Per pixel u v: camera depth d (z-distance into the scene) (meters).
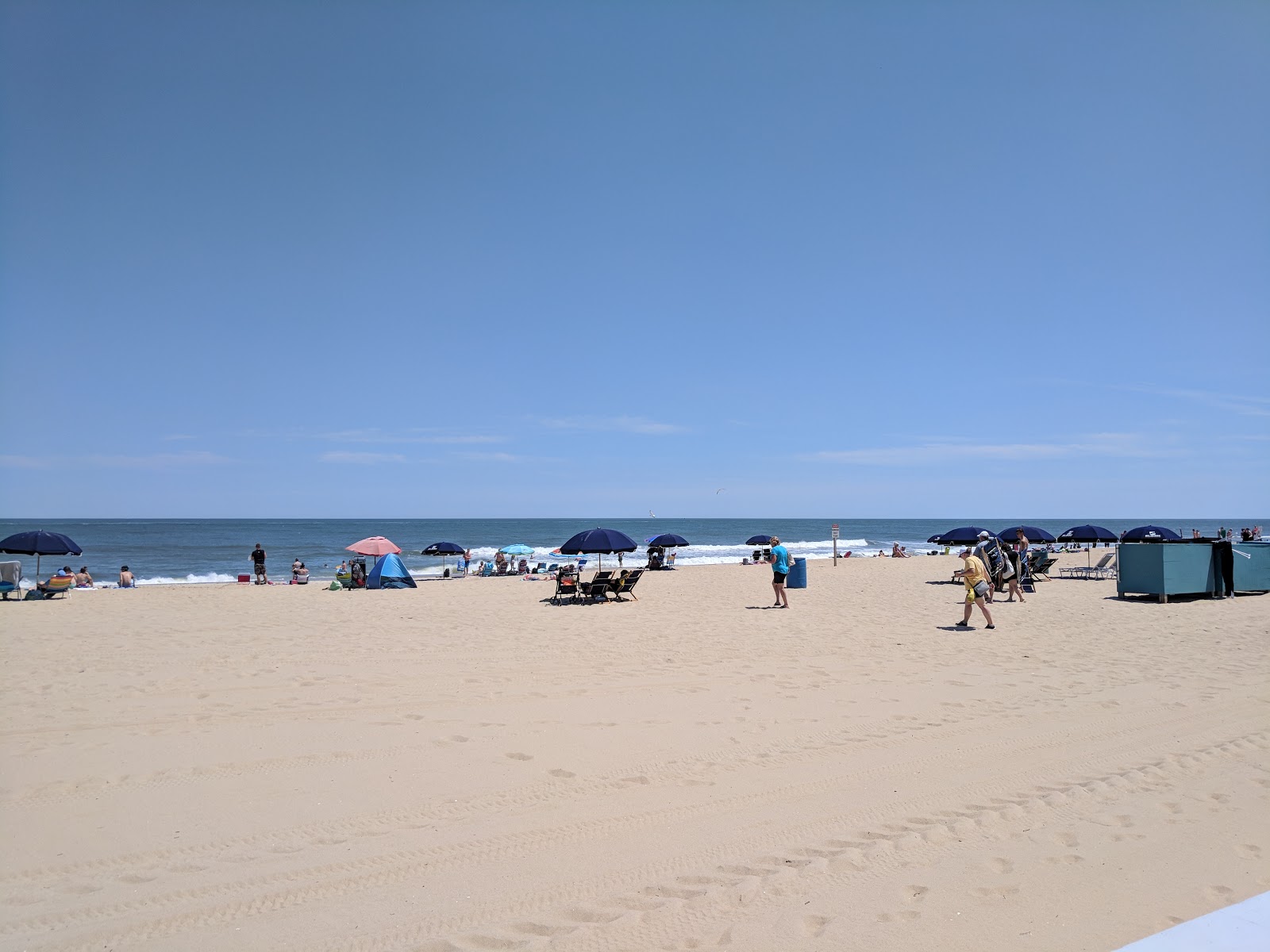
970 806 4.92
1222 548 17.50
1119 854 4.22
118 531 100.19
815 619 14.74
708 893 3.76
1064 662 9.88
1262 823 4.64
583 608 17.08
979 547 17.86
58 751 5.97
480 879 3.91
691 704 7.58
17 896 3.73
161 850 4.23
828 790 5.20
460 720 6.98
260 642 11.69
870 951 3.24
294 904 3.66
